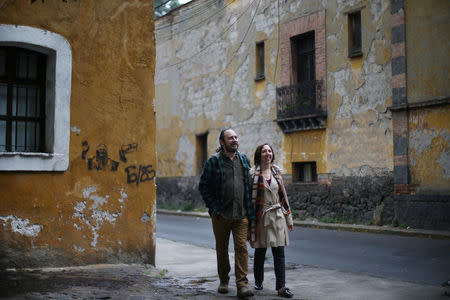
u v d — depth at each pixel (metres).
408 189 13.31
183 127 23.34
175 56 23.91
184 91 23.23
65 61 6.64
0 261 6.11
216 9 21.05
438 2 12.70
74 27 6.73
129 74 7.14
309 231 13.62
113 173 6.93
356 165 14.85
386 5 14.08
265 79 18.34
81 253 6.63
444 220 12.36
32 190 6.35
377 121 14.27
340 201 15.29
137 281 6.04
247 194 5.71
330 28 15.75
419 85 13.12
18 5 6.36
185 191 23.09
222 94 20.70
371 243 10.76
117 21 7.07
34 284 5.54
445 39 12.55
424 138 13.00
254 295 5.59
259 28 18.64
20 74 6.68
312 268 7.53
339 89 15.45
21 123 6.67
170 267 7.50
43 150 6.76
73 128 6.67
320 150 16.03
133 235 7.02
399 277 6.93
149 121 7.26
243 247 5.59
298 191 16.78
